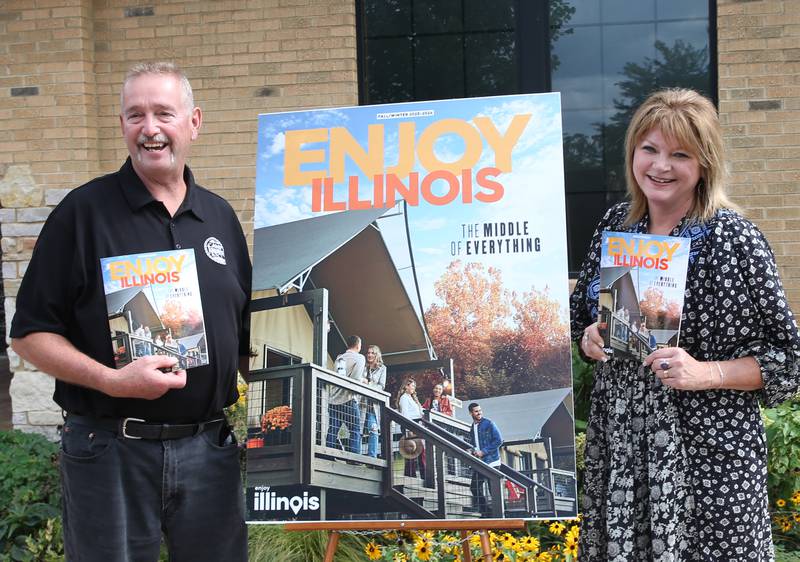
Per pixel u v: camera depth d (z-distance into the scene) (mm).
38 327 2578
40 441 5262
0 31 5859
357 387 2787
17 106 5887
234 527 2791
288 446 2781
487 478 2699
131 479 2600
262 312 2848
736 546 2416
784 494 4242
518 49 5777
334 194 2910
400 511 2729
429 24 5836
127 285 2561
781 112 5285
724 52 5328
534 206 2797
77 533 2600
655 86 5715
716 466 2434
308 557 3758
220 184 5801
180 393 2639
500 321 2754
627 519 2520
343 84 5652
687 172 2451
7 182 5910
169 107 2641
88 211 2635
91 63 5914
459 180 2852
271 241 2893
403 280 2816
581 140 5828
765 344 2430
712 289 2449
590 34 5754
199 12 5770
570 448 2662
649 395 2506
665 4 5664
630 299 2492
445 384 2750
